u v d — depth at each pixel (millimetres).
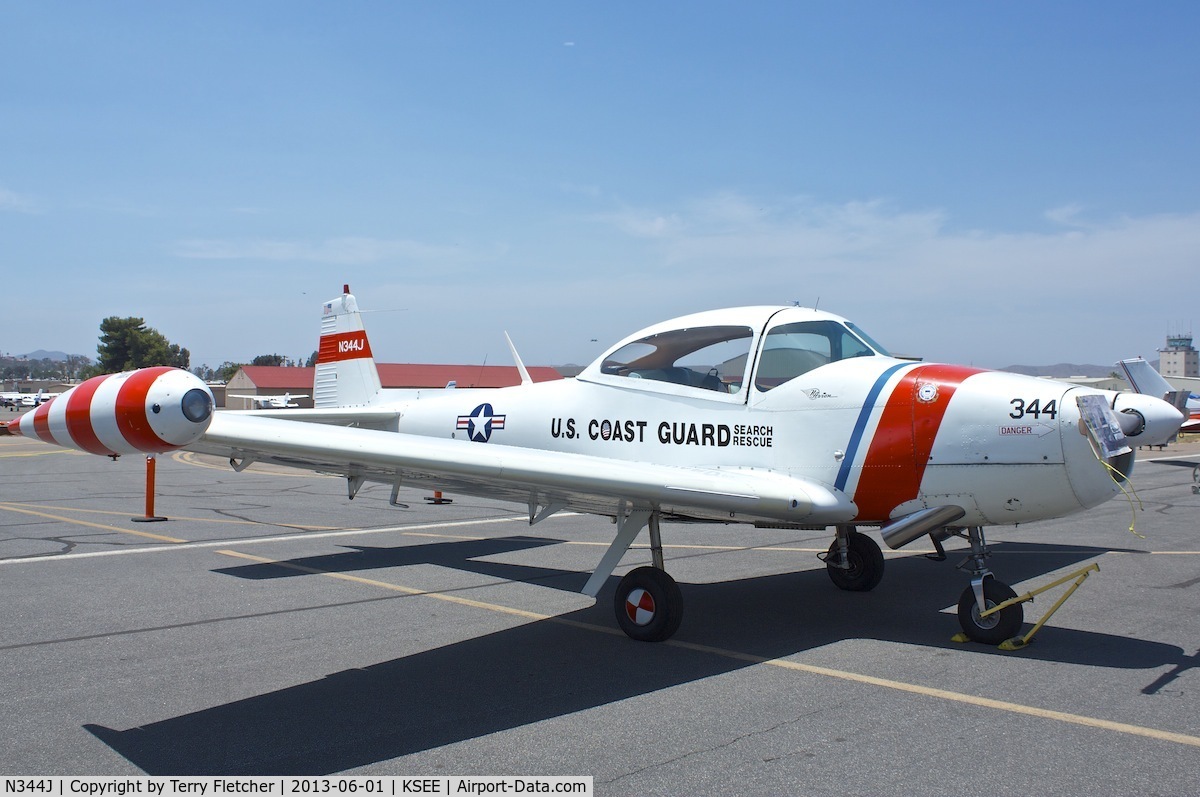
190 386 3344
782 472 5262
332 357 10867
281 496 13625
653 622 5027
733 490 4676
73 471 19172
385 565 7566
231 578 6969
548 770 3248
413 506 12250
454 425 7418
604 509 5672
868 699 3988
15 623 5535
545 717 3814
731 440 5492
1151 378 14219
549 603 6129
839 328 5527
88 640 5133
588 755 3385
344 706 3982
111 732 3682
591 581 5207
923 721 3689
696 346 5812
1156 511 11461
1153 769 3168
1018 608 4770
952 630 5270
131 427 3332
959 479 4742
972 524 4910
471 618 5688
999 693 4039
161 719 3830
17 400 67688
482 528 9953
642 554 8172
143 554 8062
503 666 4605
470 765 3311
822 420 5156
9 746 3537
